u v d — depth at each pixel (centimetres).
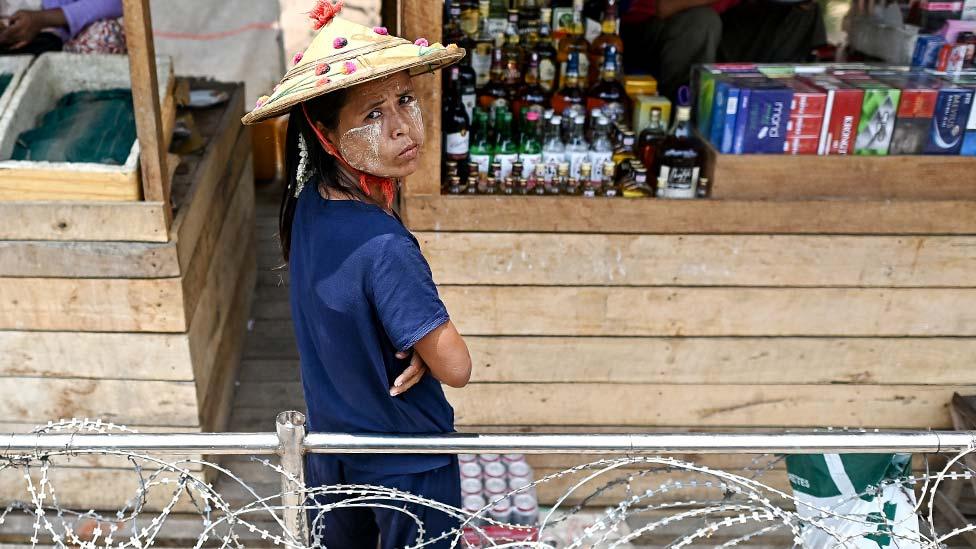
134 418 292
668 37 355
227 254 360
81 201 265
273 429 343
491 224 277
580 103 302
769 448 155
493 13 352
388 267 147
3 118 283
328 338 156
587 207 276
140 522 294
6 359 282
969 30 305
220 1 500
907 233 284
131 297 274
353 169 157
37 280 271
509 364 296
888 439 156
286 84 151
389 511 173
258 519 297
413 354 156
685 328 294
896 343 299
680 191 280
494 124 291
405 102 154
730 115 274
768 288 290
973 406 296
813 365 301
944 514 303
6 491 294
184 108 369
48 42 361
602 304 289
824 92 272
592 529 158
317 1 159
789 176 279
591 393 302
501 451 153
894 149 279
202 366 302
